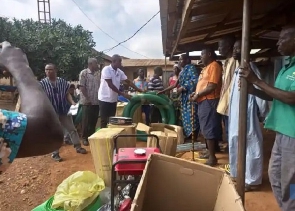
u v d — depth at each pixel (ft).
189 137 20.52
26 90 2.72
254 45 24.90
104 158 11.41
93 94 19.77
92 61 19.69
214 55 14.64
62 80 17.13
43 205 9.45
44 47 44.78
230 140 11.93
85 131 20.27
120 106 23.38
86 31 64.44
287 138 7.79
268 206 10.77
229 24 17.87
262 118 12.60
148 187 7.52
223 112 13.17
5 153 2.46
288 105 7.75
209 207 7.34
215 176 7.22
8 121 2.45
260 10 14.20
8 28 42.75
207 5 11.49
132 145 12.22
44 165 16.26
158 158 7.55
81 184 9.61
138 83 30.68
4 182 14.11
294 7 13.10
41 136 2.60
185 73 19.42
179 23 15.88
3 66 2.88
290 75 7.78
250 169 11.71
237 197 5.70
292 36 7.60
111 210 8.14
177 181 7.47
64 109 17.31
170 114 21.65
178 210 7.57
